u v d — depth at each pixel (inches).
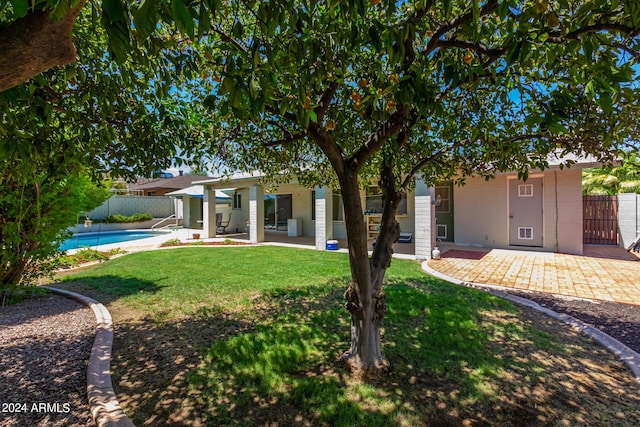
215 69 88.8
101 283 253.8
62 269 329.4
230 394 102.7
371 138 97.7
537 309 178.7
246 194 793.6
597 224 447.5
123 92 112.8
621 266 293.3
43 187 210.1
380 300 118.7
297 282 247.0
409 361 122.1
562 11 74.8
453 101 122.6
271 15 51.6
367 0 50.9
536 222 396.8
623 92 62.0
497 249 403.2
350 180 105.3
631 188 508.4
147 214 950.4
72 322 171.6
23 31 40.6
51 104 86.4
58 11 35.7
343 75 86.0
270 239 583.2
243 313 177.9
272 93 60.1
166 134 125.6
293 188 652.7
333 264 324.5
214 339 144.3
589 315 170.6
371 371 112.0
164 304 197.6
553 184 382.0
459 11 89.3
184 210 946.1
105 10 32.0
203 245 508.7
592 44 55.1
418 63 68.2
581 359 123.1
